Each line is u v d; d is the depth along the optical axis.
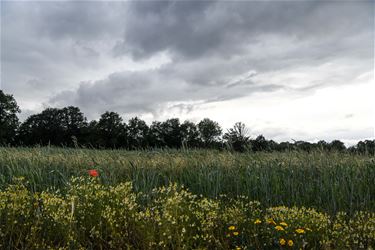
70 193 5.39
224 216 4.83
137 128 65.75
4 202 4.52
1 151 10.05
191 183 7.18
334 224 4.52
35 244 4.02
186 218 4.41
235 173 7.68
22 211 4.38
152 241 4.14
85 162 8.82
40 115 77.62
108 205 4.58
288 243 4.00
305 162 8.30
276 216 4.73
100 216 4.46
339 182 6.75
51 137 74.06
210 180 7.05
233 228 4.43
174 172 7.85
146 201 5.75
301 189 6.83
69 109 78.50
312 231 4.34
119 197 4.80
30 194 5.36
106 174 7.30
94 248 4.41
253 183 6.99
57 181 7.01
